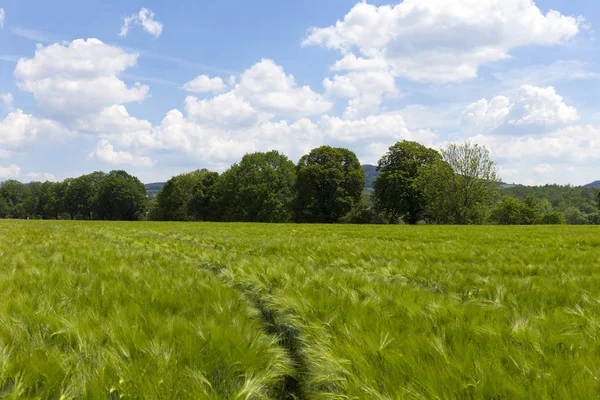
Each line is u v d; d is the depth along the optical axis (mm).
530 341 2572
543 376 2062
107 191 99438
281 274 5363
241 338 2877
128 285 4770
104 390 2207
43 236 16078
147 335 2893
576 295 4125
